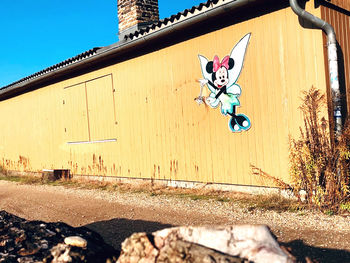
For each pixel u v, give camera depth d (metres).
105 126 10.46
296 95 6.33
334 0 6.36
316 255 3.96
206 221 5.57
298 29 6.26
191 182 8.20
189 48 8.03
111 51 9.24
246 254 2.63
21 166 14.63
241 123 7.16
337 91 5.89
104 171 10.61
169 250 2.84
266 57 6.71
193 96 8.03
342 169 5.47
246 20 6.97
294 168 5.93
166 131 8.69
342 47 6.43
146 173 9.29
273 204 6.17
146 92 9.12
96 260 3.43
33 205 8.11
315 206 5.71
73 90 11.59
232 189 7.40
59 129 12.38
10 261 3.48
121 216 6.37
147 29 8.20
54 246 3.70
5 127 15.60
